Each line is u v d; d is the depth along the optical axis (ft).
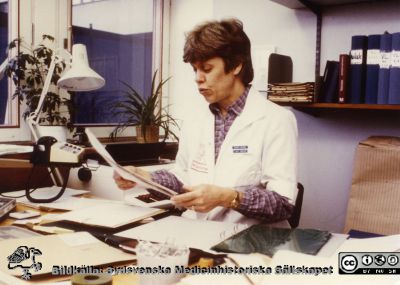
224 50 4.54
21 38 7.89
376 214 6.94
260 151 4.82
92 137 4.04
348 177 8.24
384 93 6.87
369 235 6.57
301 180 8.73
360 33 8.01
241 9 9.49
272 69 8.07
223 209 4.83
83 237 3.60
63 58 7.86
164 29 10.78
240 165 4.84
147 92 10.84
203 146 5.15
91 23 9.34
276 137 4.73
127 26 10.24
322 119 8.45
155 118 9.02
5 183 6.02
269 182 4.60
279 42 8.97
